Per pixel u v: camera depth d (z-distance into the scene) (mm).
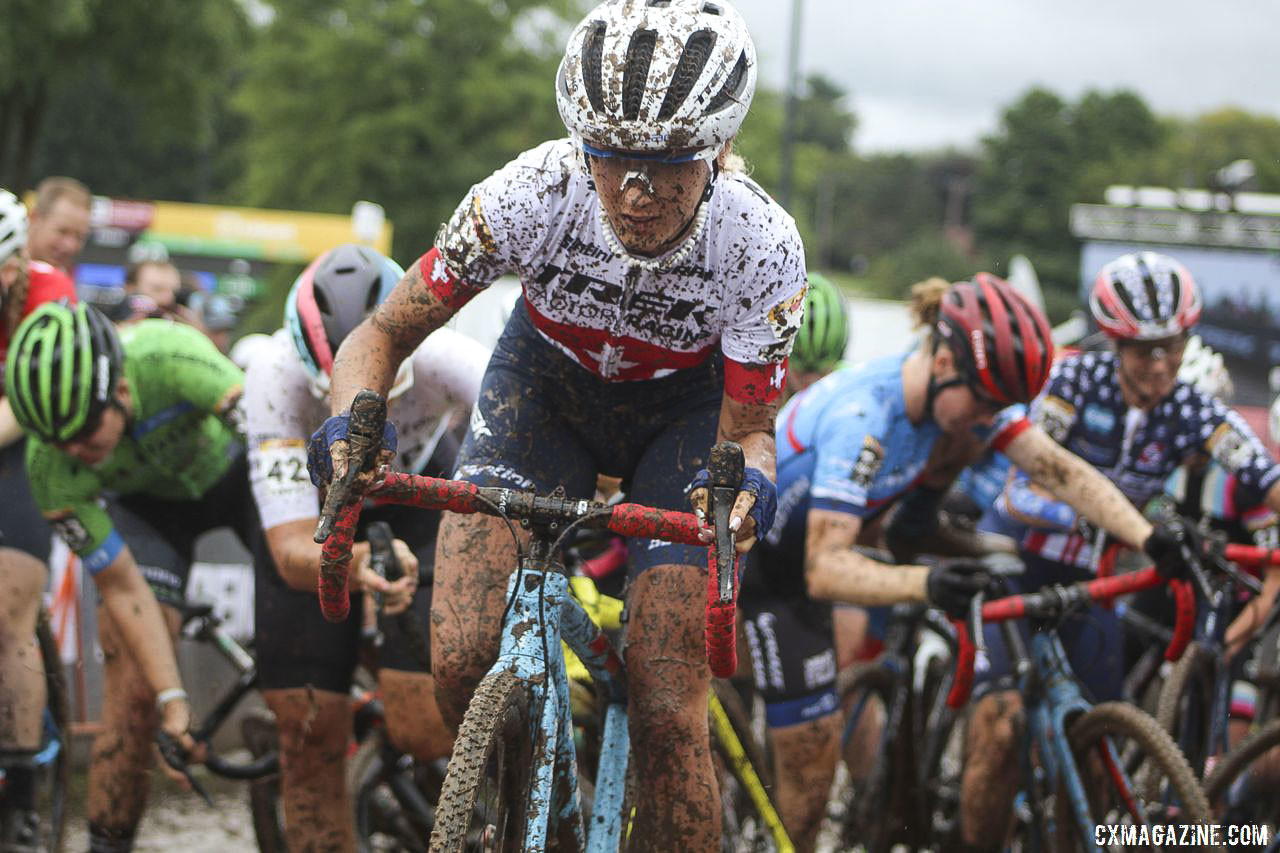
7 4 36906
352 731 7984
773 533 8070
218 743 11242
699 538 4539
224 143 105625
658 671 5293
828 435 7684
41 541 8078
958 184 158500
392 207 71500
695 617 5320
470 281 5086
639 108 4402
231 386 8047
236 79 97438
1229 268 26109
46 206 11422
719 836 5324
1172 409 8492
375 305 6637
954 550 8812
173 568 8477
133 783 7961
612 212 4680
